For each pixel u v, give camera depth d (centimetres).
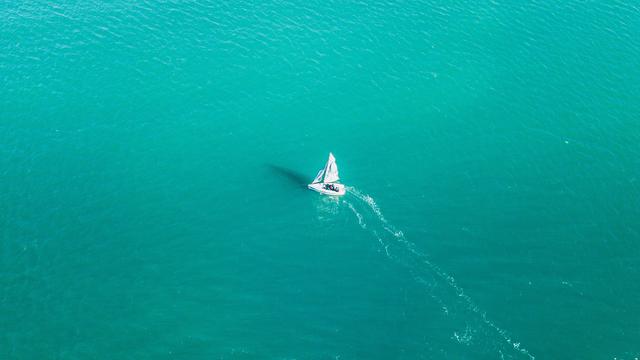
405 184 13062
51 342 10300
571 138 14075
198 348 10325
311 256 11775
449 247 11969
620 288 11338
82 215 12256
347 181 13062
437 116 14512
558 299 11138
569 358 10319
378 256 11806
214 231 12119
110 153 13425
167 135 13850
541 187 13062
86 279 11225
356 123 14275
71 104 14400
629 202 12812
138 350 10262
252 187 12900
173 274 11381
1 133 13662
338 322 10762
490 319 10838
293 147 13725
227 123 14150
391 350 10388
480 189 13000
